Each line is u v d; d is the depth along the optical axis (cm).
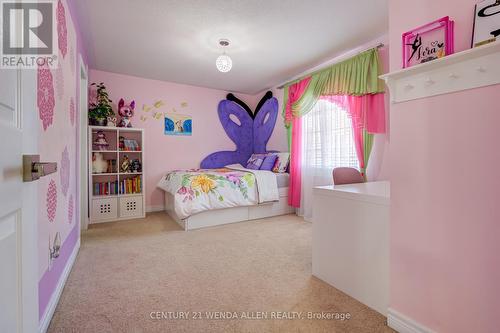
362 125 287
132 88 402
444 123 110
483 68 98
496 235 96
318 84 338
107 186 356
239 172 369
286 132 428
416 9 120
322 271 182
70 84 202
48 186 138
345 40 284
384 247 141
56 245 144
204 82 436
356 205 157
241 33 268
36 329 78
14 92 65
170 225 328
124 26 254
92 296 159
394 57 129
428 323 117
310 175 356
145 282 177
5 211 58
